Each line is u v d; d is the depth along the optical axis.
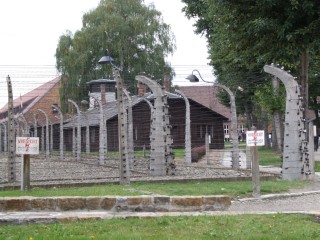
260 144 14.19
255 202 13.64
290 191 15.45
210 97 48.44
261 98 30.67
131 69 51.78
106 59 18.69
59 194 12.17
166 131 19.84
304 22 15.82
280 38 16.14
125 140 16.27
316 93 37.28
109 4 54.28
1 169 25.92
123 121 16.22
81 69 50.69
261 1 15.46
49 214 10.25
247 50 18.41
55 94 51.31
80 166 26.67
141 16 53.28
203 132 46.22
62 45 53.91
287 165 18.39
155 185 15.93
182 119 40.34
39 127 44.47
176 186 15.62
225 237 8.28
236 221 9.58
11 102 17.33
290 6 15.31
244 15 16.86
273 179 18.58
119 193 12.41
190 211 10.94
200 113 46.12
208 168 23.92
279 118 35.22
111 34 52.16
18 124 33.75
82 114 38.06
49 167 25.91
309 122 19.03
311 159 18.78
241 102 46.69
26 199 10.59
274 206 12.93
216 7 17.25
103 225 9.23
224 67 33.66
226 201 11.31
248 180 17.86
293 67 25.02
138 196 10.98
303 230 8.77
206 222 9.45
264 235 8.39
